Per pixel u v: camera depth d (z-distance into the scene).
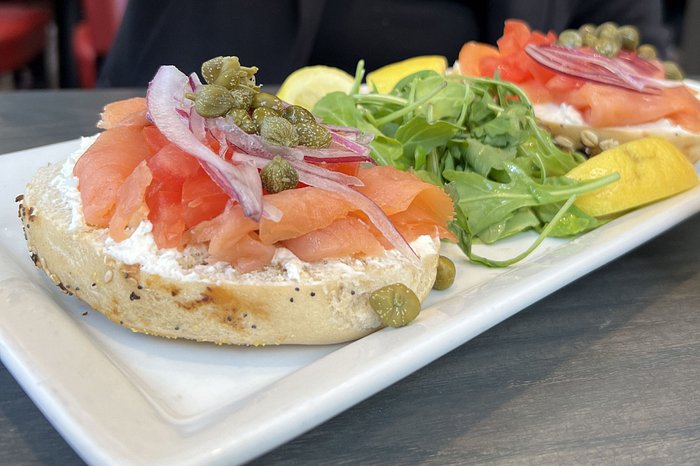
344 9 0.63
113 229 0.23
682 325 0.28
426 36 0.67
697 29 1.02
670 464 0.22
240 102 0.25
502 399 0.24
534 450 0.22
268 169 0.23
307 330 0.24
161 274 0.23
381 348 0.23
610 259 0.29
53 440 0.21
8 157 0.32
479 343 0.26
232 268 0.23
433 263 0.26
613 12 0.75
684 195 0.34
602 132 0.37
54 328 0.22
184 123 0.24
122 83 0.62
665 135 0.37
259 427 0.20
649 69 0.39
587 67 0.38
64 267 0.24
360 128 0.32
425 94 0.35
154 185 0.24
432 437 0.22
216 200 0.23
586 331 0.27
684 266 0.31
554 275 0.27
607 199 0.32
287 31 0.60
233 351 0.24
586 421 0.23
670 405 0.24
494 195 0.32
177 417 0.22
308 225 0.23
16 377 0.21
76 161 0.27
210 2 0.58
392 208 0.25
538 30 0.68
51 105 0.43
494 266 0.29
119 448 0.19
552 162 0.34
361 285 0.24
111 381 0.21
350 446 0.22
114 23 0.73
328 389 0.21
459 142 0.34
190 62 0.60
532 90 0.39
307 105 0.39
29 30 0.80
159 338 0.24
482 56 0.43
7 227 0.29
